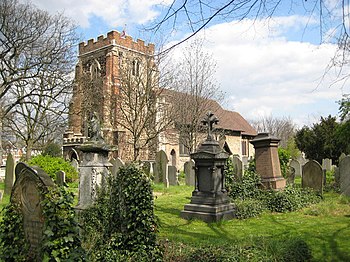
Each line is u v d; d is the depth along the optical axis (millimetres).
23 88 27391
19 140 36875
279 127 74000
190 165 21094
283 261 5414
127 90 30188
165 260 5793
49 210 4910
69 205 5160
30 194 5414
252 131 49688
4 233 5496
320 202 12617
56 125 27938
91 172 10422
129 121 28594
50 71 25266
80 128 37500
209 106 33594
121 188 6367
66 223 4953
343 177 13875
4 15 23016
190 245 6719
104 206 7711
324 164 26406
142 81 30094
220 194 10328
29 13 26953
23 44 23922
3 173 31156
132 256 5727
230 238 7902
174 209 12211
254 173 13664
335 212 11000
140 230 6070
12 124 30594
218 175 10484
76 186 19047
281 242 6215
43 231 4977
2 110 26016
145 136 33969
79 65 42188
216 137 34719
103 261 5609
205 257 5551
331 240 7562
